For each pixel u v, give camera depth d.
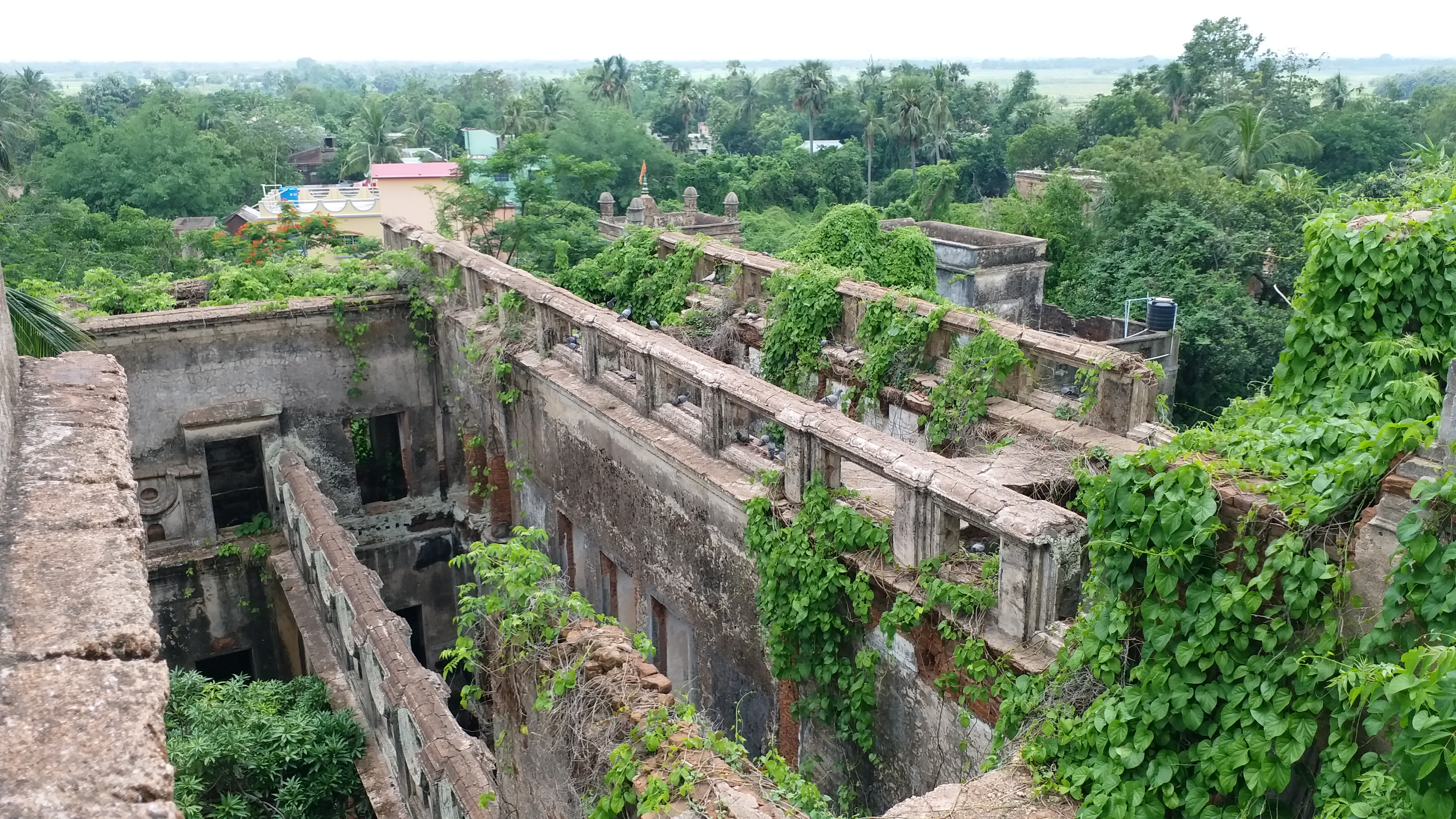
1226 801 5.84
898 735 8.46
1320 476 5.59
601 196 45.50
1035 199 42.50
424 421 18.12
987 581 7.73
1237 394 28.48
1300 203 33.84
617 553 12.95
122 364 15.60
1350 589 5.36
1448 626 4.88
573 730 7.09
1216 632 5.80
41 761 2.50
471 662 8.51
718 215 59.28
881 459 8.29
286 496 15.72
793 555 9.03
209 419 16.27
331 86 186.12
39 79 85.50
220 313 16.08
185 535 16.48
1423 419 7.42
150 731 2.69
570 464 13.94
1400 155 47.94
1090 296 33.31
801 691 9.50
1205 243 31.92
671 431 11.56
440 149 93.00
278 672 17.16
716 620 10.86
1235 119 41.06
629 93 92.19
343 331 17.09
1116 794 5.99
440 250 17.58
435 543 18.27
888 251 19.39
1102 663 6.36
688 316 15.62
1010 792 6.42
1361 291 8.24
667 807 6.03
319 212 47.25
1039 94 87.00
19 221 42.53
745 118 92.81
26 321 11.67
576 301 13.82
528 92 99.00
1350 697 4.81
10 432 4.33
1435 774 4.53
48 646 2.94
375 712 11.32
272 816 10.78
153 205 59.06
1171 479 5.97
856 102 90.50
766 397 9.72
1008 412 10.95
